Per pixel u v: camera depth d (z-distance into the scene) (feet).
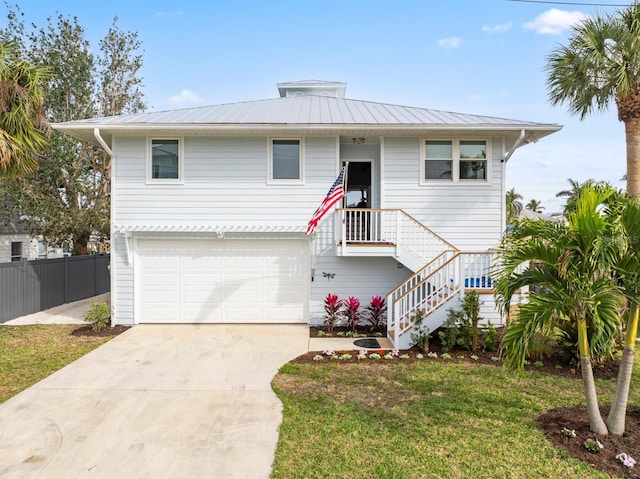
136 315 36.42
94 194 60.34
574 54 36.37
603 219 13.94
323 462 14.10
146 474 13.57
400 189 37.11
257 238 36.52
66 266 48.91
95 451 15.10
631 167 35.65
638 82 34.60
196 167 36.52
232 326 36.17
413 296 34.19
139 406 19.27
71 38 58.90
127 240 35.86
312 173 36.68
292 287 36.99
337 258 36.73
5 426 17.15
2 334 33.32
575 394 20.39
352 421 17.31
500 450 14.78
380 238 35.73
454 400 19.66
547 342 25.05
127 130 34.68
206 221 36.65
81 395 20.63
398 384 21.99
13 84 29.60
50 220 54.85
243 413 18.42
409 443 15.38
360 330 34.91
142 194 36.45
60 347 29.58
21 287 41.09
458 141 37.01
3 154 28.50
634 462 13.60
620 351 25.34
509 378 22.86
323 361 26.32
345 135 36.58
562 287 15.29
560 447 14.92
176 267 36.70
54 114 58.29
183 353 28.14
